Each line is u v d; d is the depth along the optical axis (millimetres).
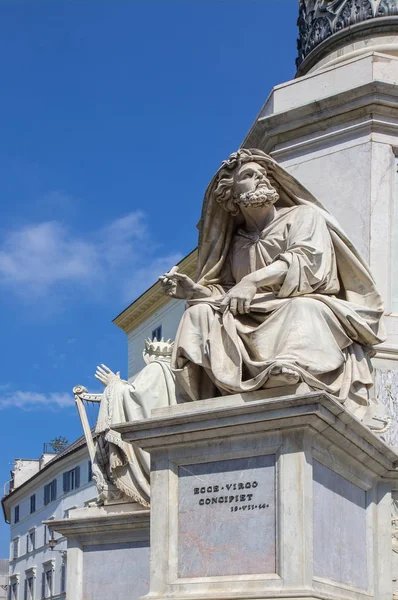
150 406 8516
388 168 7797
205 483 5930
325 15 8977
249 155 6680
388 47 8383
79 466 40781
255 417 5695
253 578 5547
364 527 6410
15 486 55406
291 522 5492
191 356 6277
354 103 7867
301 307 6117
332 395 5816
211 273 6996
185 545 5891
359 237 7656
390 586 6406
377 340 6422
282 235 6605
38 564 47000
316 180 7996
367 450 6156
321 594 5410
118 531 8156
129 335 35781
